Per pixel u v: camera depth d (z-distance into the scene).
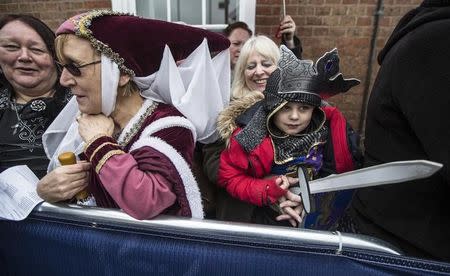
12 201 0.94
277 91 1.09
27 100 1.53
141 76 0.95
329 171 1.17
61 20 3.03
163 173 0.85
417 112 0.66
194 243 0.80
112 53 0.87
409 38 0.69
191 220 0.80
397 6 2.63
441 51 0.62
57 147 1.28
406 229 0.78
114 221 0.83
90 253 0.87
